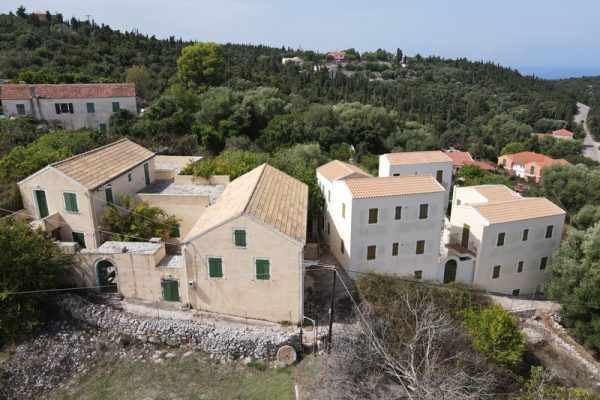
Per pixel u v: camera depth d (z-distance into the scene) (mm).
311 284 32688
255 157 48312
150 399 21828
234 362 24547
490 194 41719
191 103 71188
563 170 63719
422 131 84812
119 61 95812
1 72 76750
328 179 40656
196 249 25625
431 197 33844
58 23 116812
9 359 23594
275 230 24844
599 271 31141
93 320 26156
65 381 23203
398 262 34750
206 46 88750
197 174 40281
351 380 22641
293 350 24438
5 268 24328
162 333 25344
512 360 26438
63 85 64438
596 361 31297
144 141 59469
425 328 24250
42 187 30156
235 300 26500
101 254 27203
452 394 20328
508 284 38000
